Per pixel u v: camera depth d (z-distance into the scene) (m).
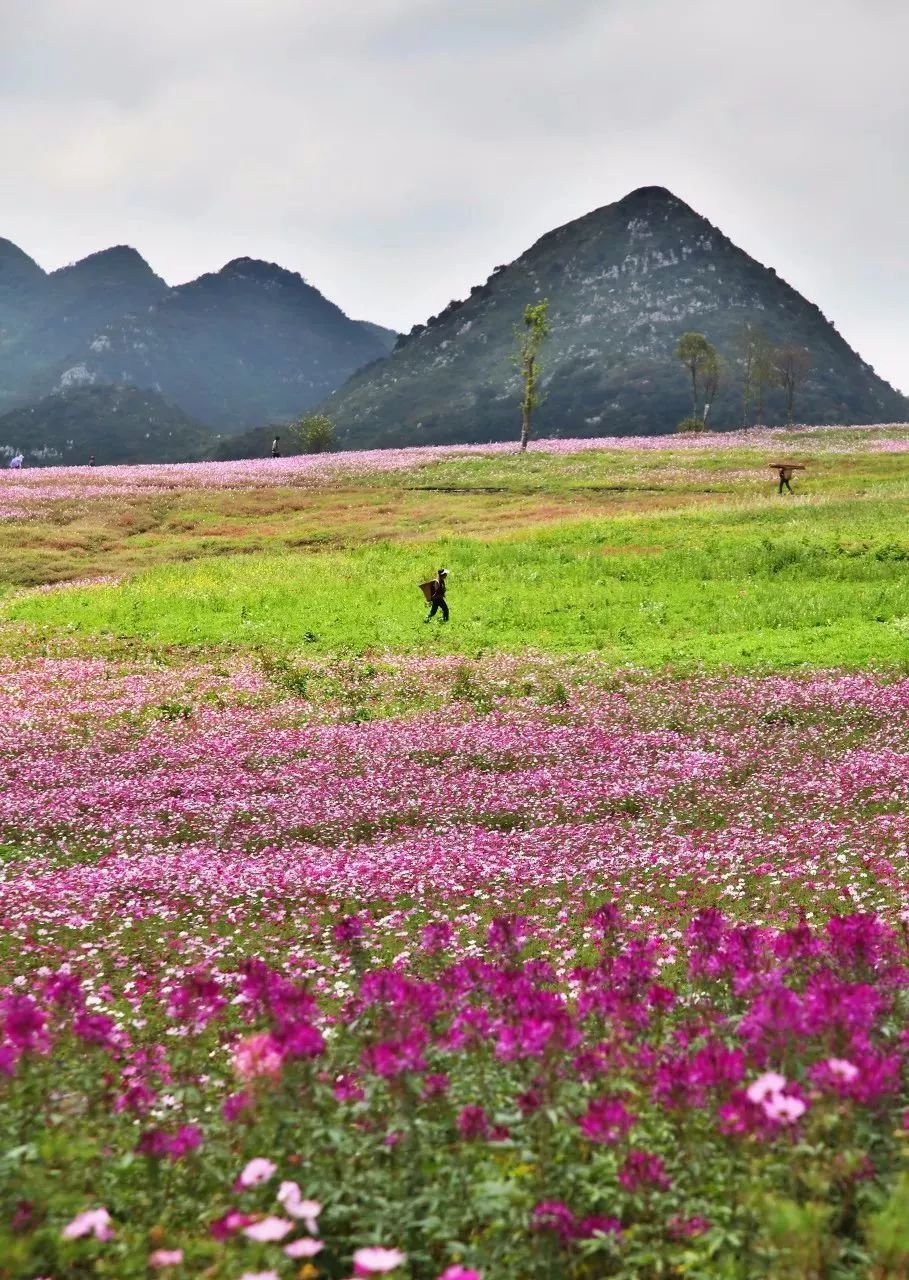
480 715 23.00
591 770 17.67
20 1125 5.12
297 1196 4.11
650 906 11.09
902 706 20.42
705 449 86.69
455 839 14.23
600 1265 4.36
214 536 58.19
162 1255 3.89
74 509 65.50
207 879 12.78
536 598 36.28
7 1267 4.14
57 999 6.57
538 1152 4.67
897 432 97.56
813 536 41.56
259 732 22.36
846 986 5.10
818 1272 3.88
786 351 163.00
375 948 10.22
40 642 34.16
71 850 14.77
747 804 14.95
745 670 25.06
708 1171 4.46
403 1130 4.74
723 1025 5.62
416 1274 4.58
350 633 33.31
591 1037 5.85
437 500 67.44
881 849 12.30
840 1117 4.29
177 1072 6.27
